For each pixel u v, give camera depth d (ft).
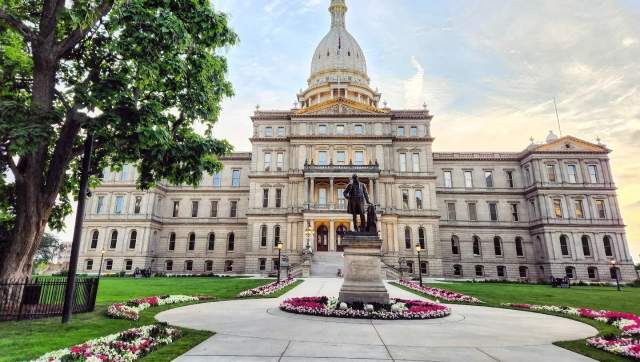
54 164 47.78
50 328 36.29
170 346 28.96
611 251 198.18
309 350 27.68
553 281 148.66
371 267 49.21
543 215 204.95
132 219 209.77
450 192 224.94
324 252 168.76
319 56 306.96
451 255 215.92
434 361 25.35
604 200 204.44
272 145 207.72
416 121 213.05
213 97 57.52
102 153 53.47
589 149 211.20
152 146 46.83
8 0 46.06
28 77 51.01
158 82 50.21
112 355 24.88
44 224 47.78
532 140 227.20
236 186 228.22
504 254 214.69
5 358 25.14
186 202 226.79
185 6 48.62
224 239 220.02
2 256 46.16
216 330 35.73
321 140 204.23
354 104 212.02
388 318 42.68
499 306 64.49
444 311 47.47
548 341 33.83
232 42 54.03
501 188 224.53
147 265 205.05
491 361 25.88
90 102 40.65
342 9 333.42
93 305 47.98
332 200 187.42
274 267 189.06
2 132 36.88
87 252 206.39
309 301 53.67
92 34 49.39
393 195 195.93
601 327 43.83
